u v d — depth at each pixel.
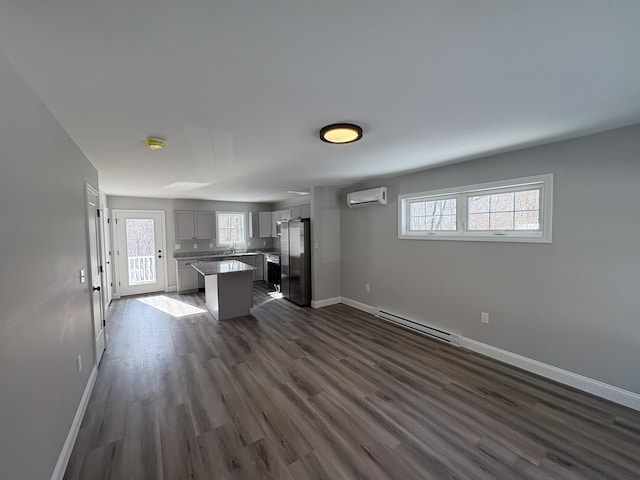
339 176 4.14
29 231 1.40
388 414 2.23
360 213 4.92
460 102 1.76
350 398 2.44
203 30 1.08
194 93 1.59
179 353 3.37
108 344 3.64
